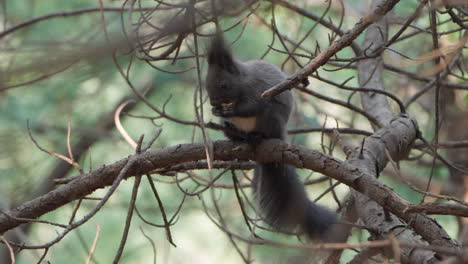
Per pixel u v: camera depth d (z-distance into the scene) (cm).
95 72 846
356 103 1628
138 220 1631
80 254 1565
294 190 960
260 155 816
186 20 759
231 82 926
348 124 1430
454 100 1306
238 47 1479
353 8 1469
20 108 1520
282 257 713
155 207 1623
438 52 679
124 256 1545
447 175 1457
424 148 1188
